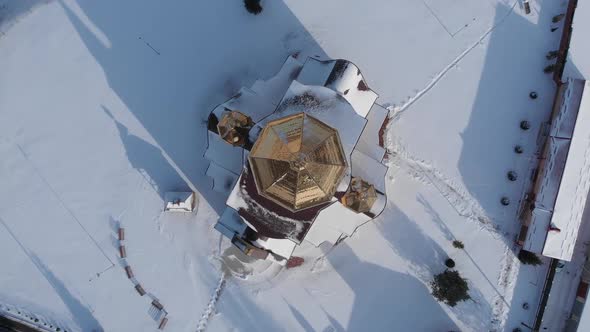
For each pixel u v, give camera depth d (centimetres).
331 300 3012
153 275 3036
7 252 3080
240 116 2503
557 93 2986
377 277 3016
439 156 3038
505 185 3019
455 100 3059
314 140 2173
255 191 2250
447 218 3019
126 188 3075
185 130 3077
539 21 3066
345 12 3100
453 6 3088
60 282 3056
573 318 2905
